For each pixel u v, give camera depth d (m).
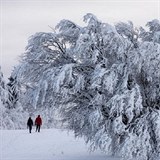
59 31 14.86
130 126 13.31
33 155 20.06
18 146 23.83
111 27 13.70
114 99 12.88
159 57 13.02
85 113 14.30
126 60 13.75
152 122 13.23
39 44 14.69
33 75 14.83
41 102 13.78
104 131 13.36
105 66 13.86
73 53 14.05
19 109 50.16
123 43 13.73
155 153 13.34
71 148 23.00
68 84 14.00
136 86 13.08
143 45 13.10
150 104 14.15
